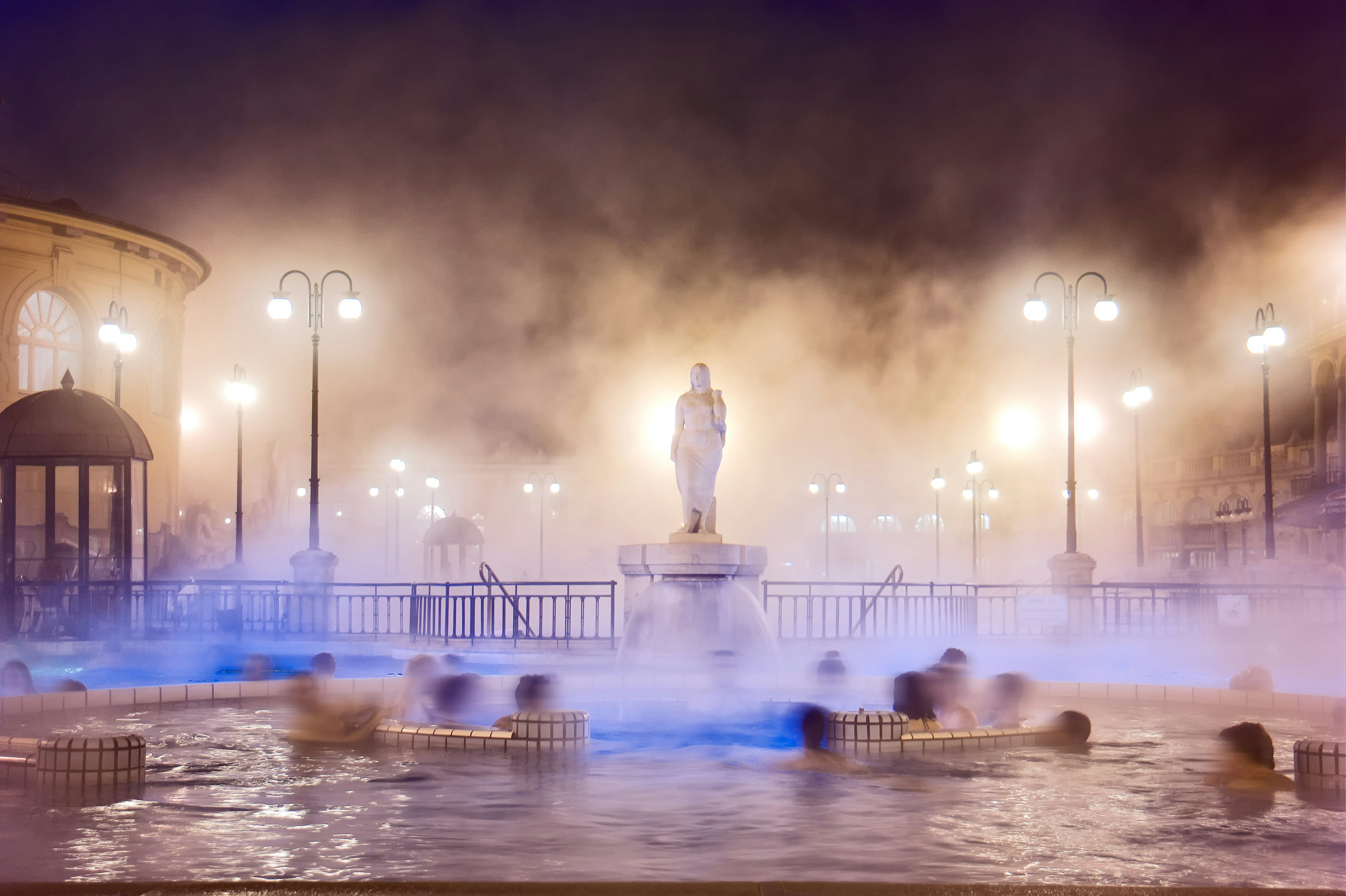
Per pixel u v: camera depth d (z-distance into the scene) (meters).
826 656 18.05
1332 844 6.46
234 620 22.66
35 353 41.12
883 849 6.32
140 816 7.12
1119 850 6.29
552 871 5.79
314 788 8.17
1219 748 8.65
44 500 36.75
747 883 4.99
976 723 11.12
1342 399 53.16
